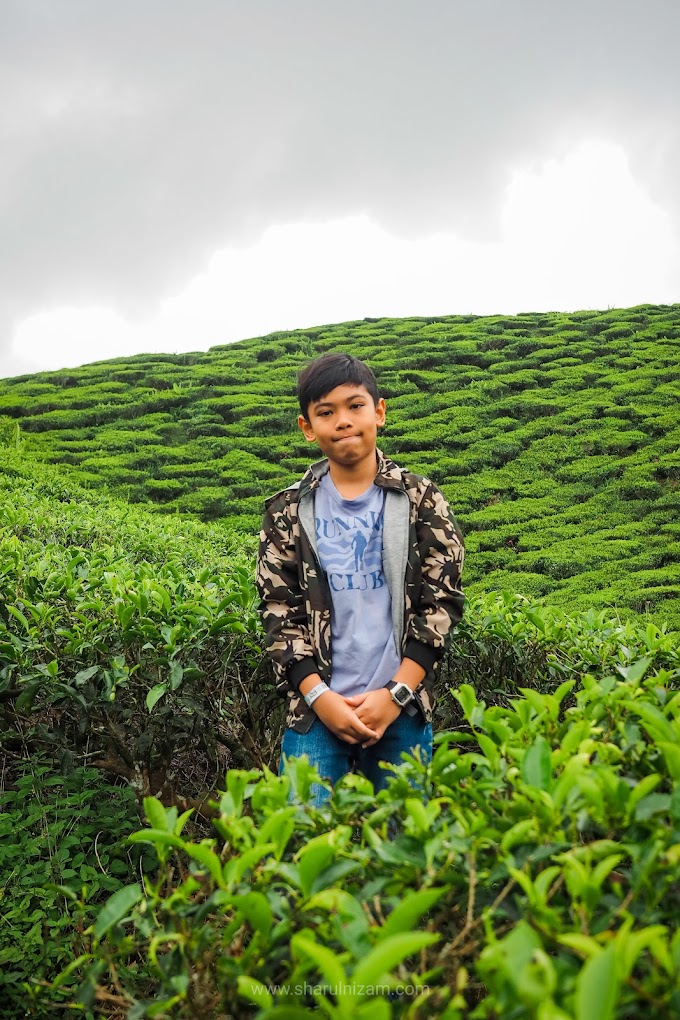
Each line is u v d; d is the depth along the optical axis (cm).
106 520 648
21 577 319
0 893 242
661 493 1102
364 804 147
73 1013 216
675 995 99
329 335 1908
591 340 1691
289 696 231
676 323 1734
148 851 266
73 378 1681
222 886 121
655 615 755
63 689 254
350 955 108
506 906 123
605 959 87
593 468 1197
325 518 239
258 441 1375
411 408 1452
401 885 128
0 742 290
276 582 238
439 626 227
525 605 330
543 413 1416
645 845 115
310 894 119
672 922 120
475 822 128
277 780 141
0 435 1391
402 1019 107
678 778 130
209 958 134
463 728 311
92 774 275
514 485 1195
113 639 271
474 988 135
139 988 208
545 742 136
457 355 1653
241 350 1842
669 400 1374
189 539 671
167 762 270
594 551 944
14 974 224
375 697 219
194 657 273
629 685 176
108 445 1372
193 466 1284
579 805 130
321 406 239
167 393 1556
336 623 234
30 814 272
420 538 235
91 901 256
